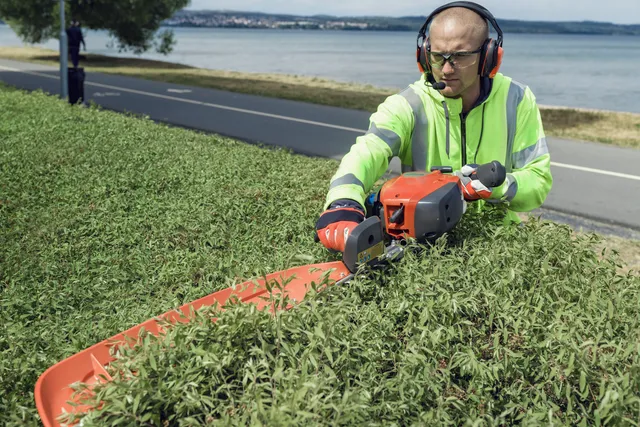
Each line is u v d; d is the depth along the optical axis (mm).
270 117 15914
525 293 2590
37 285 4203
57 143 8609
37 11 36031
